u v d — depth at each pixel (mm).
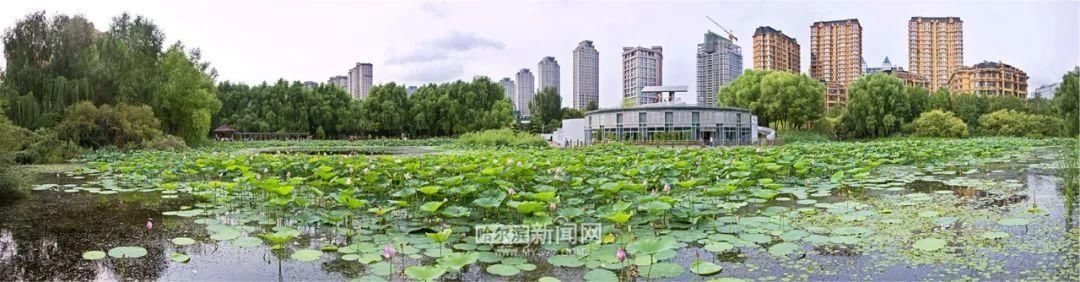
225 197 10008
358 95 113562
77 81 26984
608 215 6617
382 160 14344
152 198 10367
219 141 46250
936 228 6719
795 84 55281
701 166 12094
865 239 6242
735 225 7016
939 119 46938
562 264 5359
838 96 94562
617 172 12094
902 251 5719
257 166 14820
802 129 55750
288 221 7832
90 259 5949
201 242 6625
